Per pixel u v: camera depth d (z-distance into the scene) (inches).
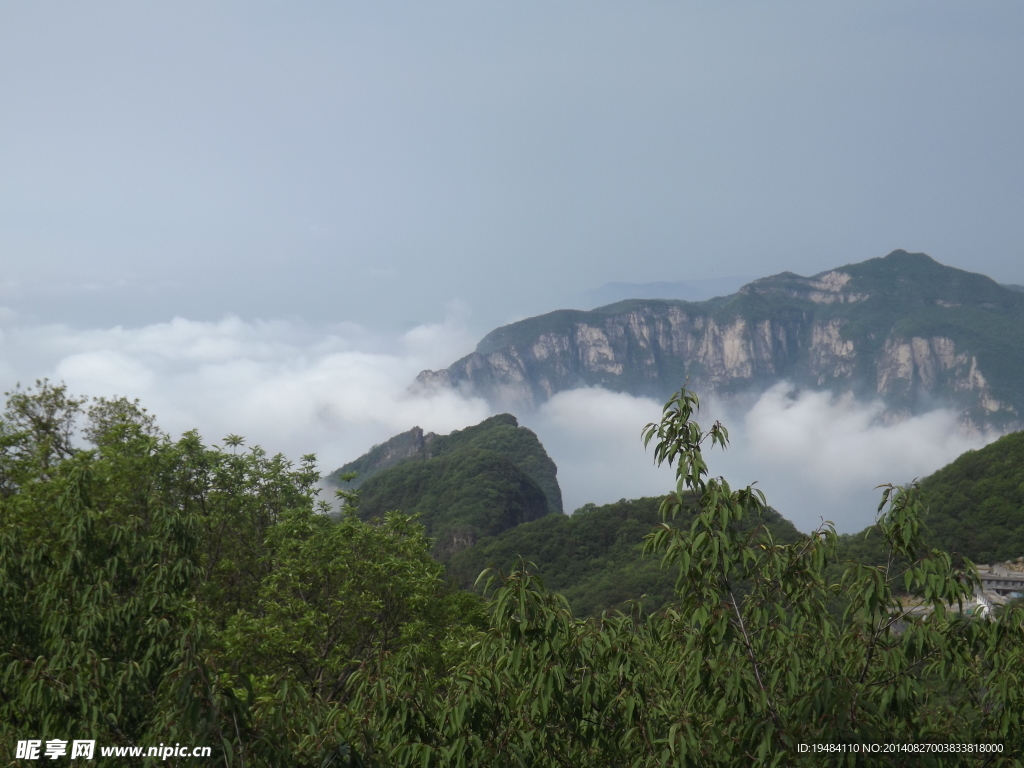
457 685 369.4
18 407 1176.2
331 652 946.1
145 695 409.7
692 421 358.3
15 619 472.4
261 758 324.5
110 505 861.2
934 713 387.2
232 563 1105.4
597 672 381.7
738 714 341.7
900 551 347.3
